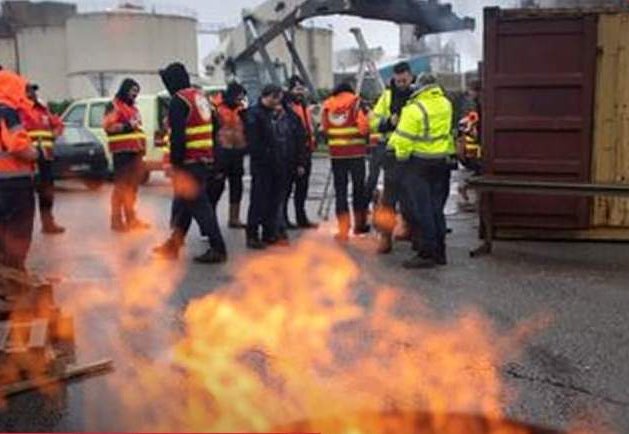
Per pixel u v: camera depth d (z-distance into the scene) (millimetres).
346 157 8273
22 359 4078
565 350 4621
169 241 7484
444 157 6859
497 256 7395
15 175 5875
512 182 7422
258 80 17000
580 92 7746
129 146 9117
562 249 7734
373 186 8656
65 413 3730
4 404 3840
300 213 9211
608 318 5285
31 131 8633
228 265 7098
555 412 3730
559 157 7863
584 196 7402
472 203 11016
